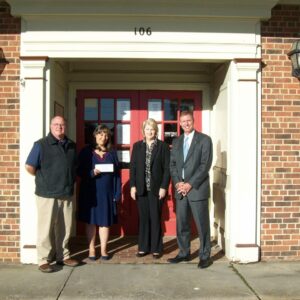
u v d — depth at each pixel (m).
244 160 6.51
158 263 6.51
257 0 6.28
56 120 5.97
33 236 6.39
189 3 6.27
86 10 6.26
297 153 6.59
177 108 7.96
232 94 6.54
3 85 6.40
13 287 5.53
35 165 5.97
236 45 6.47
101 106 7.92
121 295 5.31
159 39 6.41
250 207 6.51
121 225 8.01
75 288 5.51
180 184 6.34
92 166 6.55
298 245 6.62
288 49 6.59
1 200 6.42
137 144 6.77
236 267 6.33
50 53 6.38
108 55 6.40
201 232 6.31
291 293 5.38
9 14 6.39
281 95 6.58
